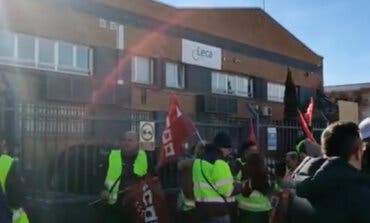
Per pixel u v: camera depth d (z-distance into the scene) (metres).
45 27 17.45
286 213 3.42
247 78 28.64
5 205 4.14
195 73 24.47
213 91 25.83
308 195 3.20
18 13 16.58
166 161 7.86
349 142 3.18
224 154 6.80
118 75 20.09
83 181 7.36
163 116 12.98
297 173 3.84
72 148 7.28
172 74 23.34
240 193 7.10
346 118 34.22
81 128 7.46
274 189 7.02
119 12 20.42
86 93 18.45
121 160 7.04
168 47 22.89
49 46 17.72
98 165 7.52
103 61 19.55
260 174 7.04
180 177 7.18
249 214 7.06
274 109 30.45
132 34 21.00
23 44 16.81
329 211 3.09
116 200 6.95
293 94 26.05
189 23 24.27
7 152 6.52
